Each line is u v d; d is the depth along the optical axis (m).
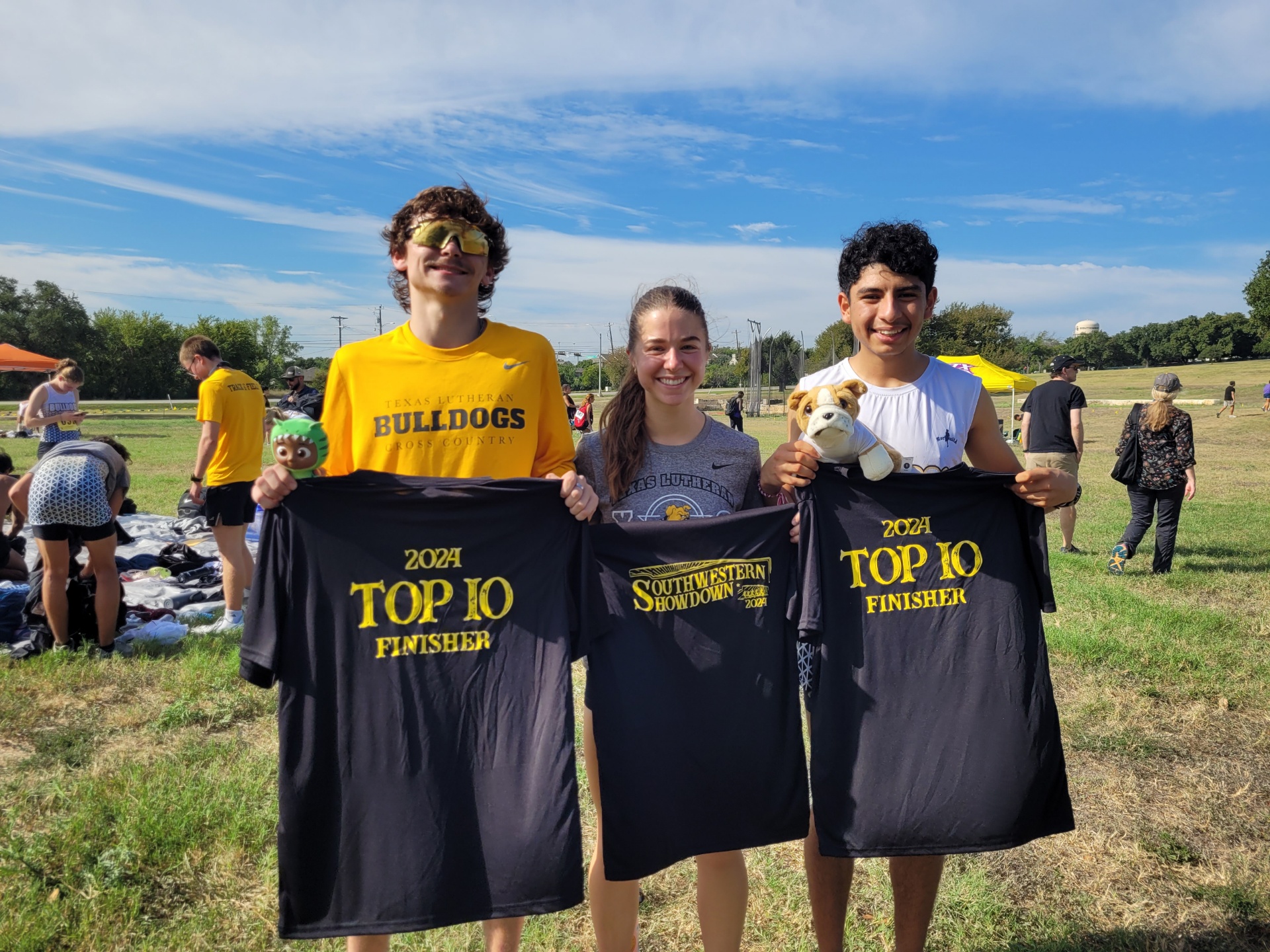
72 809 3.63
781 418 38.16
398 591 2.22
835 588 2.44
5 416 35.81
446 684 2.24
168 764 4.03
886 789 2.42
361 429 2.45
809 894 2.75
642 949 2.92
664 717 2.38
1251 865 3.29
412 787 2.20
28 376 65.12
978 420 2.72
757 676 2.45
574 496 2.25
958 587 2.47
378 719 2.21
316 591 2.20
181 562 7.79
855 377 2.72
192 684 5.02
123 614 5.98
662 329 2.45
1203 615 6.29
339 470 2.53
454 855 2.21
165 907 3.04
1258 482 15.45
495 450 2.48
